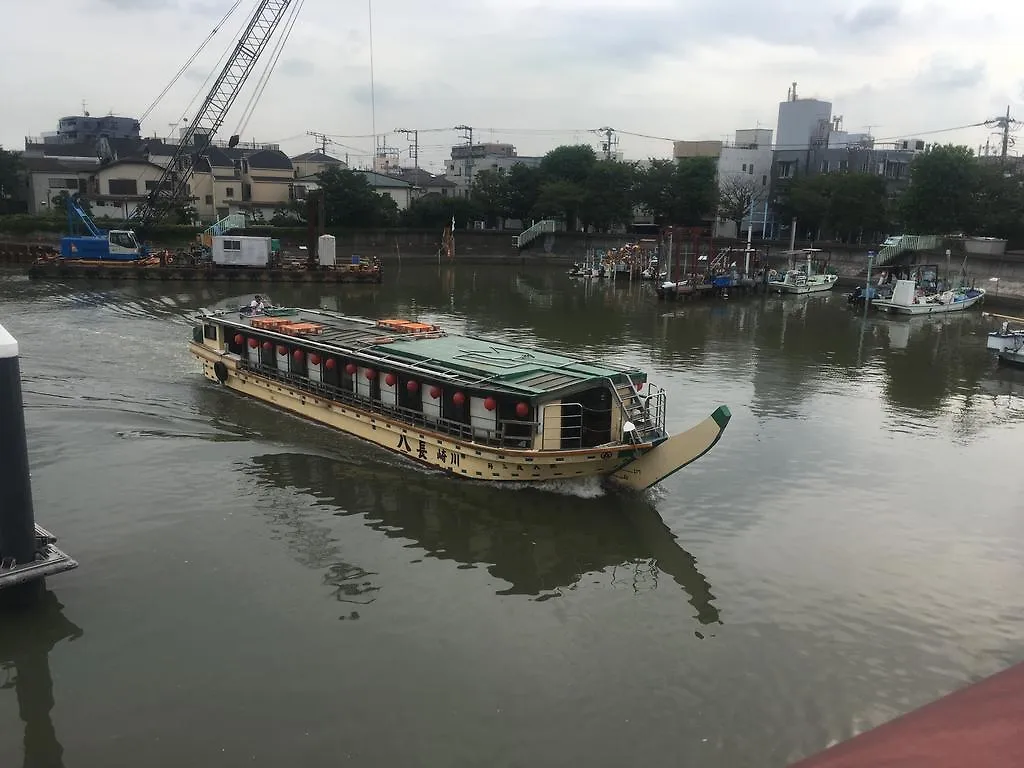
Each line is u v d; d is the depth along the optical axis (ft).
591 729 39.88
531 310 206.90
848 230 326.03
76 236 264.31
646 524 65.10
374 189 378.73
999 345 142.20
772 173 388.98
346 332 92.53
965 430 97.35
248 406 92.79
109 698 41.29
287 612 49.57
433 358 77.46
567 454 65.10
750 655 46.83
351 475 72.28
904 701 42.88
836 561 59.77
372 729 39.37
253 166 369.50
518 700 41.91
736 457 83.10
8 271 249.75
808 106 391.86
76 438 79.10
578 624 49.70
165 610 49.34
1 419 46.52
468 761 37.45
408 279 285.43
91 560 55.16
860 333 179.42
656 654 46.60
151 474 70.95
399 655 45.57
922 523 67.41
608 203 369.71
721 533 64.13
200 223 347.36
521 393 65.31
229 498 66.54
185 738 38.52
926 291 229.66
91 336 135.13
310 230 260.21
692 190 358.64
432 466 73.36
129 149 387.55
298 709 40.68
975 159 275.18
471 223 412.16
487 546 60.18
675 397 109.91
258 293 221.25
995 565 59.82
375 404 78.74
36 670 43.39
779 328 184.96
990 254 247.91
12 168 334.44
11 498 47.47
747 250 276.41
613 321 189.78
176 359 117.91
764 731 40.14
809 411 104.32
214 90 278.67
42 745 38.01
